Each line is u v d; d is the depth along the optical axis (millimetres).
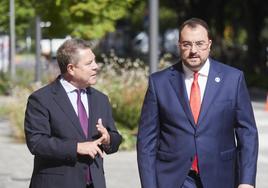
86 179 6441
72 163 6387
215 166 6461
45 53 35750
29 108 6535
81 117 6508
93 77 6516
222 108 6496
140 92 19797
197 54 6441
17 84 33156
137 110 19453
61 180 6387
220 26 56375
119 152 17250
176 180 6480
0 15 30469
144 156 6602
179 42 6535
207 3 54719
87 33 22172
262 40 53812
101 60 33250
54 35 22984
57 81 6582
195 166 6465
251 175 6500
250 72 47625
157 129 6652
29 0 24109
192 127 6477
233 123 6602
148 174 6543
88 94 6617
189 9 54875
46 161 6449
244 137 6574
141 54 62312
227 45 62344
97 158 6496
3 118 25484
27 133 6500
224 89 6535
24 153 17359
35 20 29797
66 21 22453
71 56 6441
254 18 49875
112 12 22203
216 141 6469
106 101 6684
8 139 20094
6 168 15141
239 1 54344
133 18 72188
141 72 20906
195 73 6570
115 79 20703
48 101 6488
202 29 6461
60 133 6430
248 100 6613
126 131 18422
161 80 6633
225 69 6617
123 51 70188
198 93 6551
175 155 6496
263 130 21156
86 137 6469
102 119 6578
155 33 16562
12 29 29578
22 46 45469
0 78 36281
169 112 6531
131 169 14930
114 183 13352
